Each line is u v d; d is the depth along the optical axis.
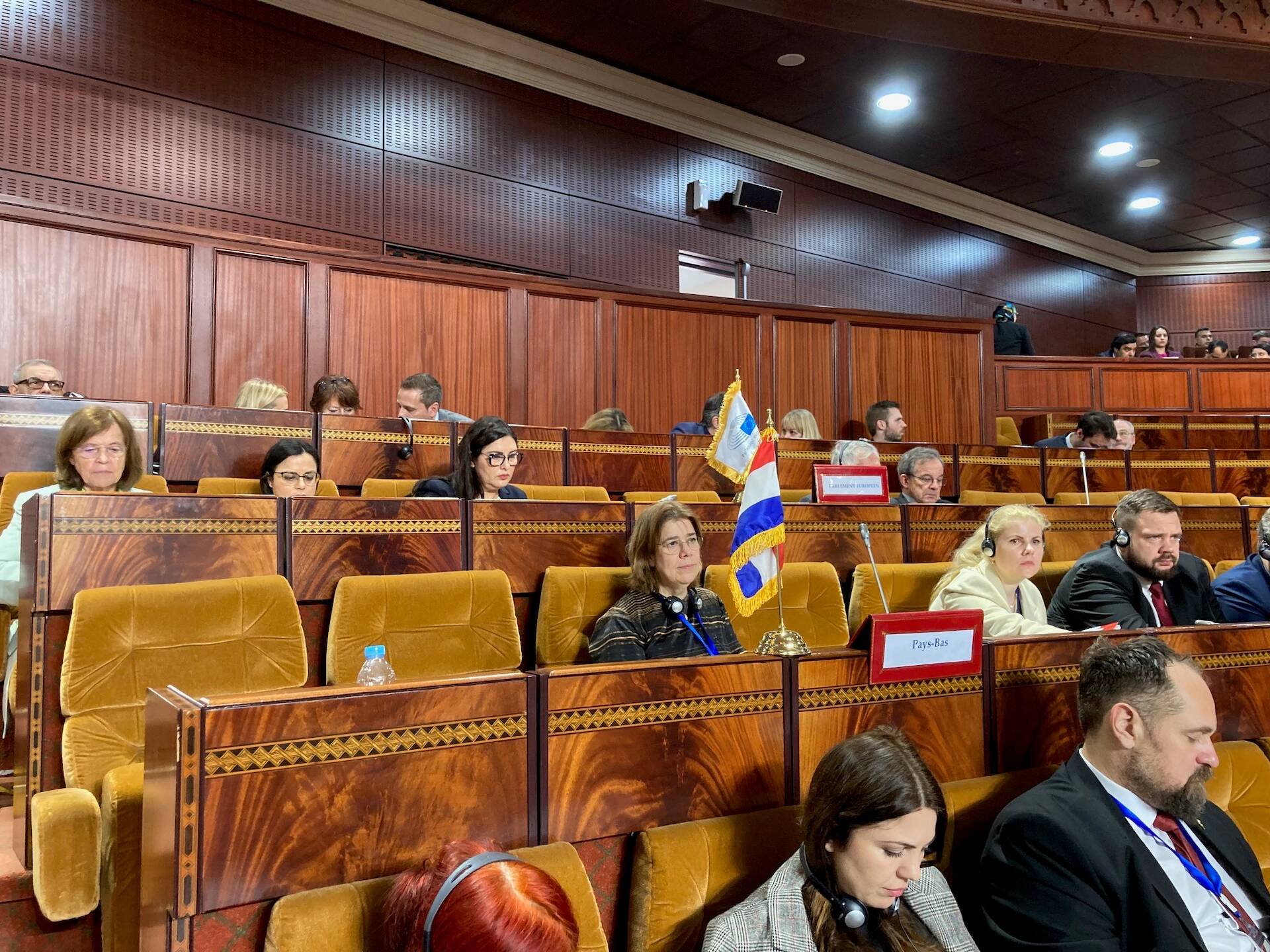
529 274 4.32
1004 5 3.45
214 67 3.54
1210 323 7.46
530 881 0.60
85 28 3.28
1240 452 3.50
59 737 1.08
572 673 0.90
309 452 1.87
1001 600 1.64
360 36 3.91
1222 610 1.78
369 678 1.21
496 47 4.21
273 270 3.10
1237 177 5.89
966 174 5.87
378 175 3.92
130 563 1.25
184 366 2.94
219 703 0.73
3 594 1.39
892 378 4.07
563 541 1.68
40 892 0.91
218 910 0.71
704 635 1.47
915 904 0.89
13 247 2.72
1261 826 1.19
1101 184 6.03
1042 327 6.70
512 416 3.45
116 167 3.31
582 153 4.55
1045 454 3.27
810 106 4.97
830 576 1.71
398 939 0.61
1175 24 3.62
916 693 1.10
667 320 3.77
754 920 0.81
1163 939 0.91
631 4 4.04
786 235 5.32
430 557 1.55
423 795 0.80
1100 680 1.01
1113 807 0.98
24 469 2.00
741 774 0.98
